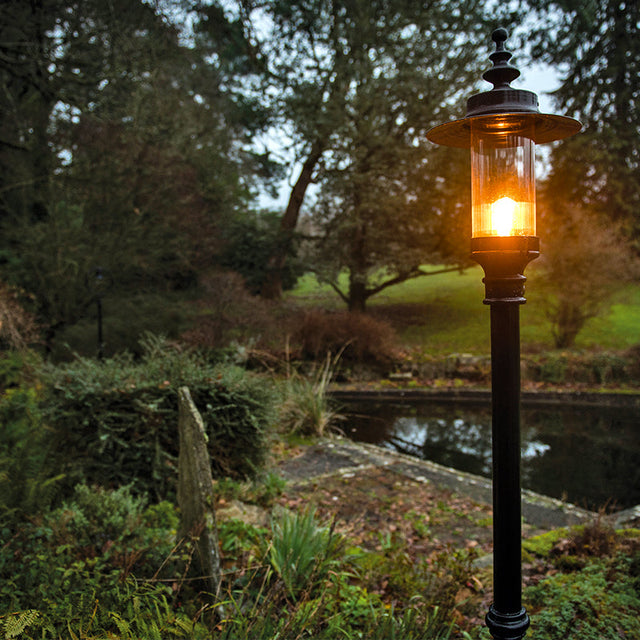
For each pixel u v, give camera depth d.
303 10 16.98
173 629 2.11
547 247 13.92
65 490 4.56
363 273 17.20
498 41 1.61
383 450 7.42
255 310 13.53
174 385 5.14
